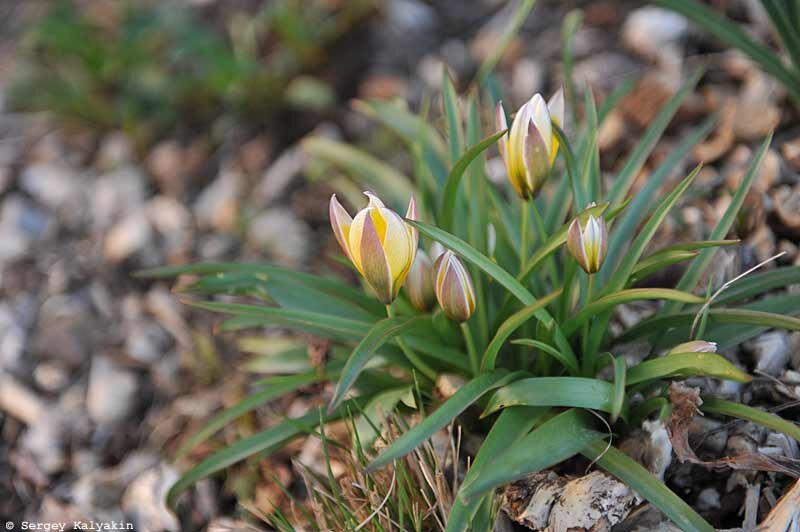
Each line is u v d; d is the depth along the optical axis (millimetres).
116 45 1111
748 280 790
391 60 1056
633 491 753
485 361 766
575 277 818
